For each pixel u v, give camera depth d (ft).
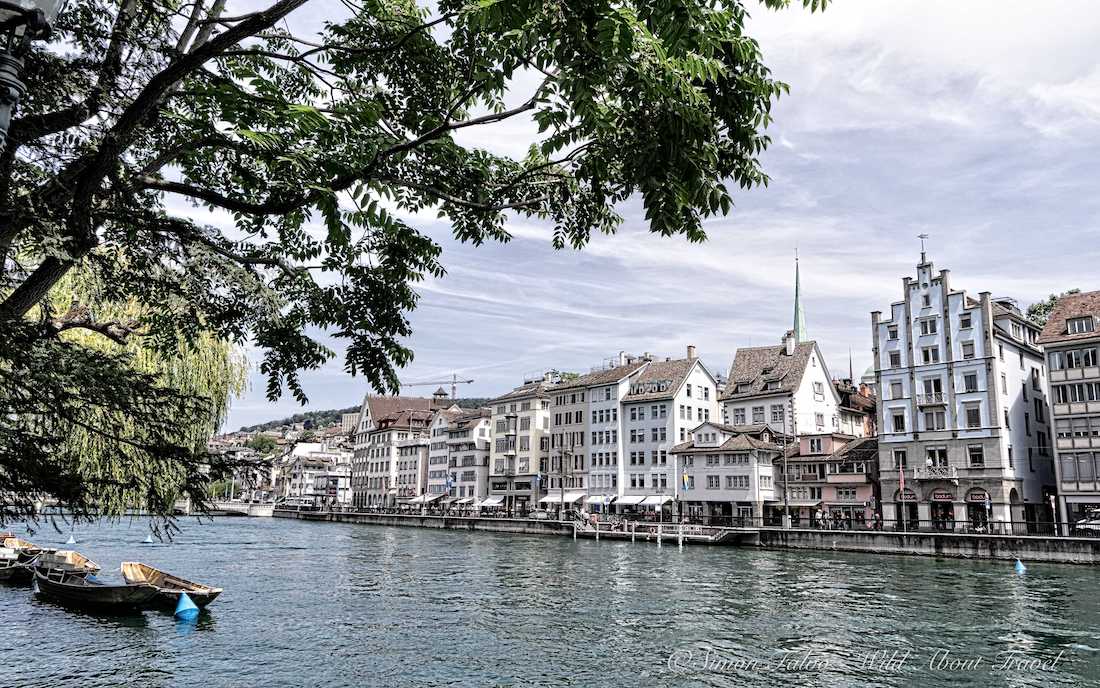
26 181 18.49
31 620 72.74
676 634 74.59
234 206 21.33
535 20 15.70
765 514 226.58
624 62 16.03
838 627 77.82
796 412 250.98
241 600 92.38
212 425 59.67
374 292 27.37
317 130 20.88
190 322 26.40
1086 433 173.06
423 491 385.50
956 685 56.80
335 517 334.85
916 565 139.54
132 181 20.89
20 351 17.43
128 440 20.44
